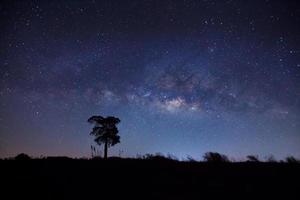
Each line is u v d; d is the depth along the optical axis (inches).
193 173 494.0
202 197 367.2
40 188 415.8
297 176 447.8
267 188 394.9
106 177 478.9
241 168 516.4
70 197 373.4
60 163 598.9
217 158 599.2
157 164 574.9
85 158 697.0
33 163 596.4
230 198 359.9
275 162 566.9
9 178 471.8
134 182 445.7
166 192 391.5
